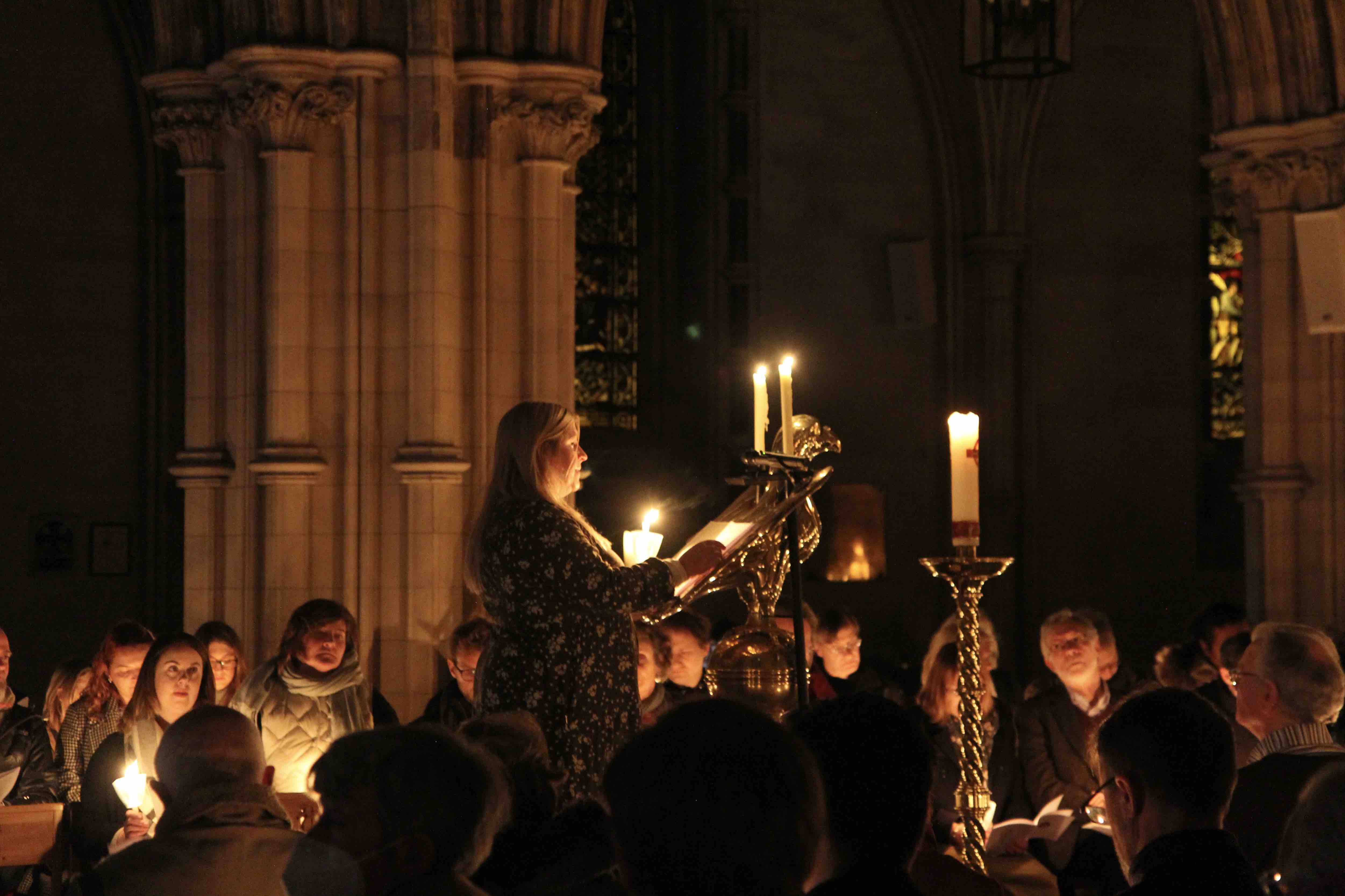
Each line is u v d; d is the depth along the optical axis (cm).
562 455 463
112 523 1436
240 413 829
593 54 863
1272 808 407
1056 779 667
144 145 1448
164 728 600
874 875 235
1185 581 1750
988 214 1695
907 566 1700
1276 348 1038
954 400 1709
